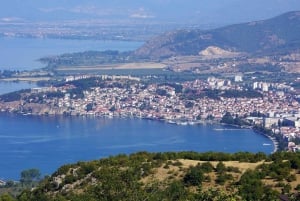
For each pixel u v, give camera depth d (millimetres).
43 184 115375
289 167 102938
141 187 97562
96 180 106812
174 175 104562
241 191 93188
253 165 107812
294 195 91125
